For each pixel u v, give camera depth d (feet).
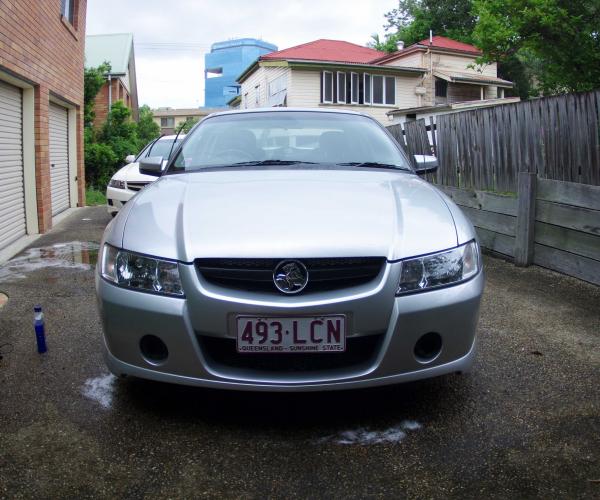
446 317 8.02
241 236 7.99
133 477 7.15
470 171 23.41
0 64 21.11
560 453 7.66
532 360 10.81
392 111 85.40
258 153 12.06
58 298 15.39
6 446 7.83
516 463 7.43
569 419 8.56
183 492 6.87
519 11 40.29
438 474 7.20
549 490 6.88
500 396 9.33
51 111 33.63
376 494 6.82
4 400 9.20
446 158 25.39
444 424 8.43
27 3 24.97
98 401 9.15
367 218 8.50
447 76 88.99
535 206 17.84
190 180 10.62
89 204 44.14
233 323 7.67
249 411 8.82
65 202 38.17
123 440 8.00
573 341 11.76
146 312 7.88
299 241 7.86
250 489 6.92
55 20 31.19
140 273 8.05
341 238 7.97
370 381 7.87
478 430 8.26
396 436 8.10
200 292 7.70
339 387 7.82
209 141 12.54
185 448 7.79
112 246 8.55
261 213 8.57
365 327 7.72
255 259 7.70
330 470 7.29
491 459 7.52
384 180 10.58
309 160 11.87
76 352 11.30
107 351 8.48
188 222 8.44
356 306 7.66
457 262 8.27
